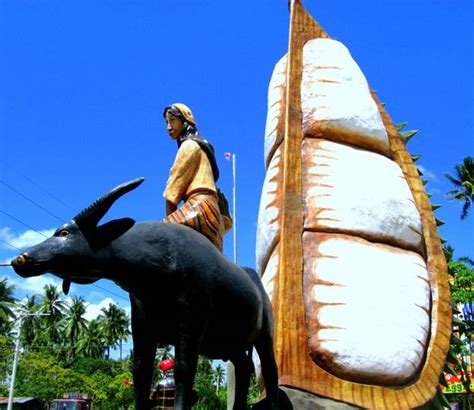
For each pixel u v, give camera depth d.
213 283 3.23
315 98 6.60
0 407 33.94
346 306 5.35
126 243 3.05
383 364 5.20
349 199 5.95
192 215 3.88
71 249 2.90
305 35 7.19
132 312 3.38
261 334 3.81
